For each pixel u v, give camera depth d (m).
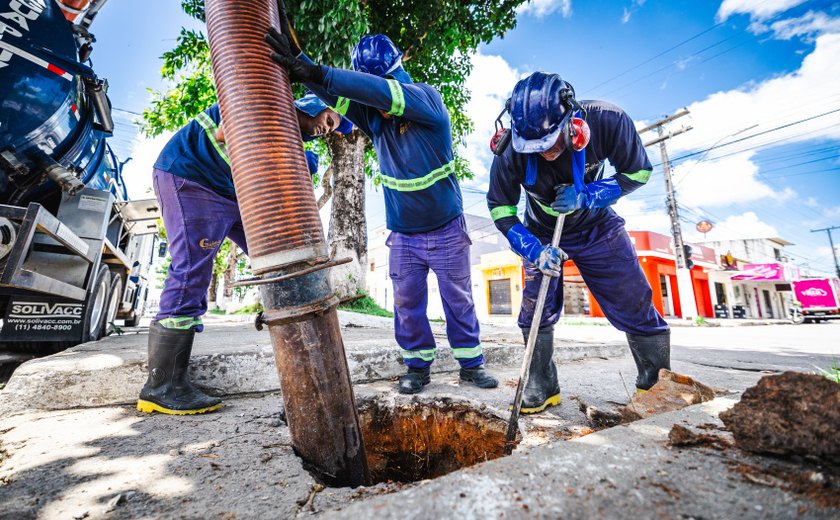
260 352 2.59
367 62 2.45
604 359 4.25
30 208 2.74
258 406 2.20
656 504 0.85
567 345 4.26
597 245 2.17
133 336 4.98
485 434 2.14
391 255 2.74
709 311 26.19
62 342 3.87
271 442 1.60
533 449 1.14
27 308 3.58
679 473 0.99
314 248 1.36
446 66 8.91
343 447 1.38
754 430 1.09
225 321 10.63
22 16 2.94
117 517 1.05
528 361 1.84
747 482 0.95
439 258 2.64
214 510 1.08
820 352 5.74
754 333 11.48
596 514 0.81
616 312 2.26
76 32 3.34
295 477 1.27
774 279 28.44
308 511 1.07
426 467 2.25
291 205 1.34
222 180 2.21
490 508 0.83
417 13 7.32
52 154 3.43
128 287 6.65
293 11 6.04
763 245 37.53
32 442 1.60
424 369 2.64
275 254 1.31
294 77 1.65
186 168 2.10
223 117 1.39
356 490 1.19
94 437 1.66
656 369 2.23
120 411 2.07
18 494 1.17
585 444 1.18
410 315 2.61
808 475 0.96
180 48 8.60
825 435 0.98
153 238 11.54
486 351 3.61
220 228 2.21
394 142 2.46
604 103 1.97
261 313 1.40
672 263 22.80
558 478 0.96
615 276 2.18
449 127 2.53
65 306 3.71
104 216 3.81
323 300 1.35
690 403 1.73
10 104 2.95
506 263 23.52
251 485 1.22
